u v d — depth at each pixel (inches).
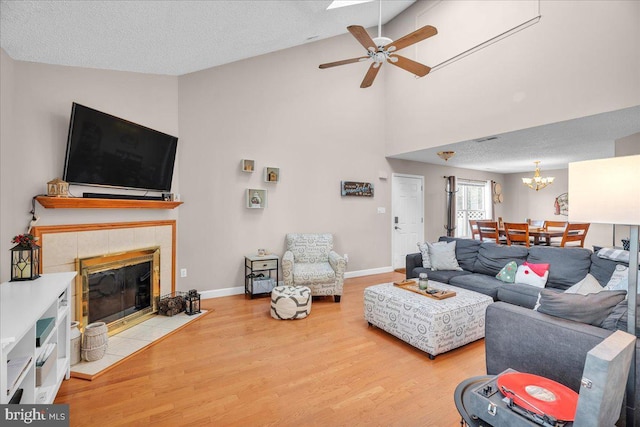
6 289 75.2
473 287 136.1
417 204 242.4
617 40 111.8
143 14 88.9
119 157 116.3
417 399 78.5
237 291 167.2
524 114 139.3
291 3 114.1
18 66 95.3
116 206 115.9
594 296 65.7
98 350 95.3
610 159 52.6
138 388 82.0
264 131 173.2
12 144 92.5
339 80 199.2
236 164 165.0
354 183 204.1
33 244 85.2
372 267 216.8
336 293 155.1
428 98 184.7
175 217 149.3
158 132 132.6
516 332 71.1
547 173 294.7
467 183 290.4
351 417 71.7
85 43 95.8
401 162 230.4
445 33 173.2
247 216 168.7
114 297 119.6
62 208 102.8
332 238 185.9
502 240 227.1
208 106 156.9
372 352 103.4
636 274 54.6
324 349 105.3
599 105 116.3
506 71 145.8
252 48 147.5
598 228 258.4
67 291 86.9
